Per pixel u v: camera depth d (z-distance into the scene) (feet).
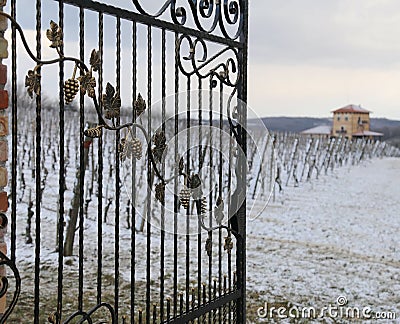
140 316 8.44
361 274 21.66
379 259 24.14
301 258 23.71
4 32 6.64
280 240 26.91
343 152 63.41
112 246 22.36
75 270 18.62
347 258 24.07
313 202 37.40
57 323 6.91
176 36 8.63
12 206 6.31
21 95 31.14
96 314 14.82
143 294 16.93
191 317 9.02
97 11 7.24
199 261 9.31
